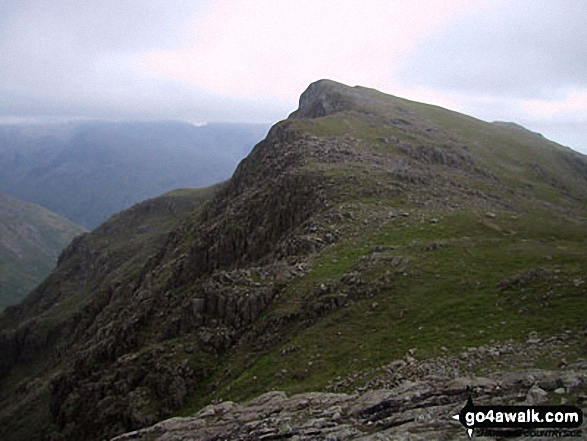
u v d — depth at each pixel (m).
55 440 51.59
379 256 44.97
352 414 20.45
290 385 31.72
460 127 170.00
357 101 166.25
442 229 51.97
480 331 29.69
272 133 115.94
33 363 154.75
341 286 42.09
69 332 143.50
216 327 46.97
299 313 41.41
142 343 59.47
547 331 27.42
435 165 102.75
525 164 143.00
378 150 99.38
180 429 24.53
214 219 99.56
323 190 70.25
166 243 130.38
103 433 45.03
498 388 19.56
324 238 55.56
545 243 45.69
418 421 17.94
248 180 105.31
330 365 32.28
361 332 35.06
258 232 75.19
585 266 36.16
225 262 77.75
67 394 63.97
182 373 43.19
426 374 25.41
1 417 85.81
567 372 19.55
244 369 38.53
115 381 50.41
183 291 70.06
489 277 37.62
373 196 66.75
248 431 21.72
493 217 56.78
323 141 98.31
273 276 49.03
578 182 148.12
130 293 118.94
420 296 36.97
